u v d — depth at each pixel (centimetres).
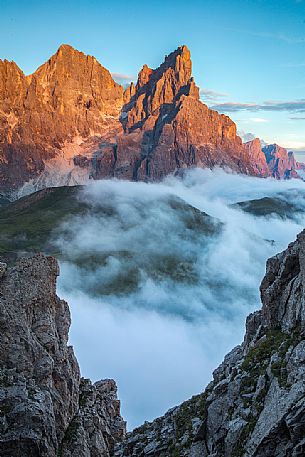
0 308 4306
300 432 3044
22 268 5125
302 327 4047
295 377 3453
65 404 4662
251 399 3825
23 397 3712
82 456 4331
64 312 5625
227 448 3600
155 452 4781
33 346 4384
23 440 3422
